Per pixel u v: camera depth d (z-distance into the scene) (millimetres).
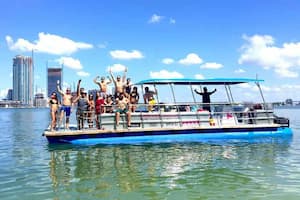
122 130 18203
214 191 9250
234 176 10852
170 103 19672
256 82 20969
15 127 35188
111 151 15648
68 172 11461
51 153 15211
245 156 14359
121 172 11438
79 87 19062
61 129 19188
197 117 20062
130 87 20156
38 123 44344
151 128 18734
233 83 21297
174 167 12203
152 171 11578
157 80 19172
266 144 17953
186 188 9531
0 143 19453
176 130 19125
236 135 20172
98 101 18688
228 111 20766
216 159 13703
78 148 16531
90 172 11453
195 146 17188
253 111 21047
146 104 19078
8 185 9867
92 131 17797
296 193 9031
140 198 8664
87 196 8820
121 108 18578
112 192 9164
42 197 8758
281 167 12195
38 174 11180
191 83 20438
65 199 8586
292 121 40656
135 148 16500
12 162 13242
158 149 16219
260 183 10023
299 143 18281
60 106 18859
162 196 8836
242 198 8648
